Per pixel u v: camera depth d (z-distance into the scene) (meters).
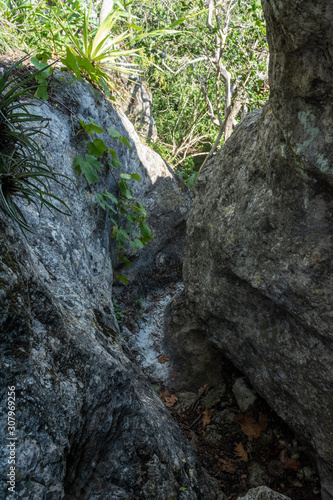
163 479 1.94
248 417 2.91
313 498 2.45
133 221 3.60
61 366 1.65
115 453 1.91
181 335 3.63
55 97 3.07
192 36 5.71
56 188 2.60
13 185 1.58
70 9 3.92
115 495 1.79
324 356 2.00
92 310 2.38
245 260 2.31
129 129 4.18
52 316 1.72
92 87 3.57
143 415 2.09
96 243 3.08
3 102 1.63
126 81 5.77
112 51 3.49
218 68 5.89
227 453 2.78
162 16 6.20
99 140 2.96
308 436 2.31
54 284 2.13
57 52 3.53
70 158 2.89
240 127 2.62
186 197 4.90
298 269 1.96
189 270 3.09
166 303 4.31
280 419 2.83
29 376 1.40
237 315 2.61
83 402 1.68
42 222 2.29
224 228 2.47
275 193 2.08
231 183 2.54
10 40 3.32
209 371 3.33
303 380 2.19
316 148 1.62
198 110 9.13
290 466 2.60
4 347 1.34
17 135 1.58
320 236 1.86
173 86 8.64
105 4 4.31
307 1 1.32
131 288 4.23
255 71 5.43
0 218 1.51
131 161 4.11
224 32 5.66
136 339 3.78
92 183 3.11
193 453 2.47
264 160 2.12
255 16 4.58
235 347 2.75
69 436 1.55
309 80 1.52
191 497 2.04
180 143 9.47
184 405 3.19
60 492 1.38
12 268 1.45
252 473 2.63
